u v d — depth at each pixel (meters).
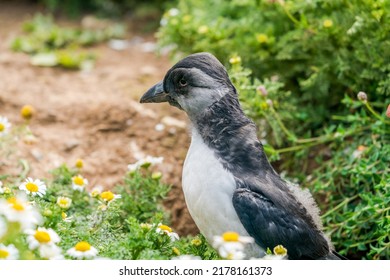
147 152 9.49
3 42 13.18
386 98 8.84
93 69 12.21
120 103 10.54
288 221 6.43
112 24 14.21
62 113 10.29
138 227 6.27
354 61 8.97
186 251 6.61
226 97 6.80
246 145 6.67
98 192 7.27
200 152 6.64
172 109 10.38
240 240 5.73
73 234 6.41
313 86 9.28
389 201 7.37
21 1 15.27
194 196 6.49
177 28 10.00
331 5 9.04
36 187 6.65
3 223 5.54
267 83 8.91
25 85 11.23
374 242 7.92
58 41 13.21
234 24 10.09
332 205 8.31
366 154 8.45
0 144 8.79
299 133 9.36
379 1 8.47
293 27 9.72
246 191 6.37
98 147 9.62
